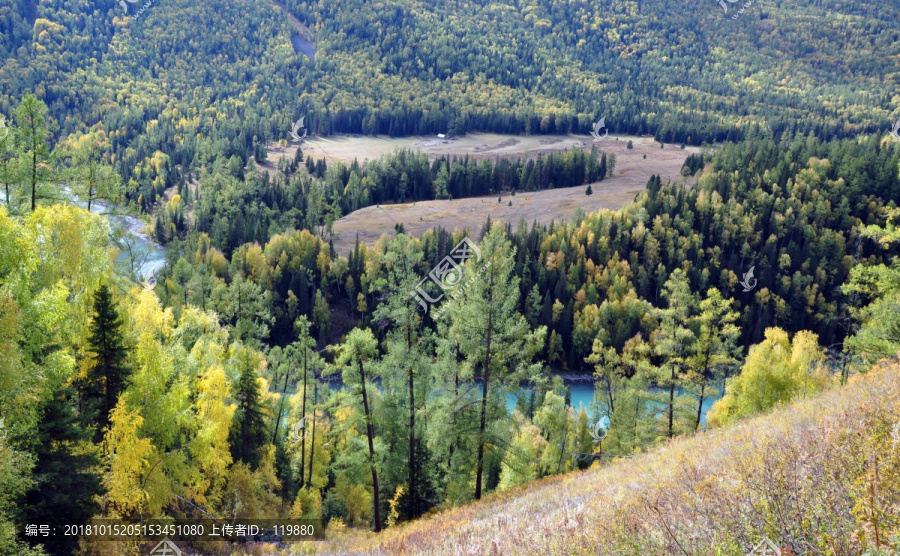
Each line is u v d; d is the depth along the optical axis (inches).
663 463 729.6
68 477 732.7
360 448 1304.1
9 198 1132.5
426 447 1323.8
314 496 1465.3
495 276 1187.3
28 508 705.0
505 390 1237.1
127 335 1069.1
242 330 2834.6
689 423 1541.6
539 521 542.9
